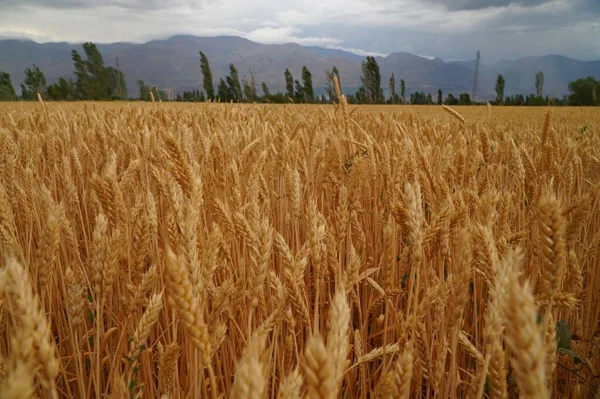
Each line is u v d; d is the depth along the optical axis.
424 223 2.53
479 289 2.79
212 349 1.75
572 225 2.63
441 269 2.10
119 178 4.25
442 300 2.05
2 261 2.72
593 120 16.05
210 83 79.38
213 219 3.70
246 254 2.78
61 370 2.03
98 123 6.57
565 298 1.84
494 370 1.41
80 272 2.74
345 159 5.03
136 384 2.23
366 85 83.25
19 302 0.99
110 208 2.26
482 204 2.01
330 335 0.99
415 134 5.28
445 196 2.70
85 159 5.50
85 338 2.64
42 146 5.16
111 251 1.88
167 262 1.10
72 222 3.45
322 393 0.78
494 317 1.38
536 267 2.78
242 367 0.83
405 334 1.90
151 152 3.95
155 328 3.00
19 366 0.82
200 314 1.12
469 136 5.73
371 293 3.19
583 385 2.54
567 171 3.74
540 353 0.79
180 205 1.79
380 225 3.61
